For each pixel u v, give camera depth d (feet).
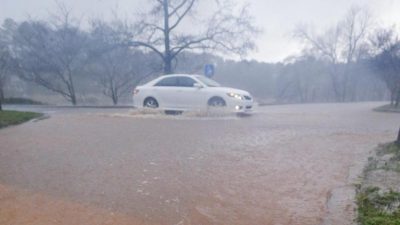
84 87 99.04
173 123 33.91
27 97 102.83
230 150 21.88
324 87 159.12
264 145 23.44
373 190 13.96
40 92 103.65
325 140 25.31
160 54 84.79
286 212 12.64
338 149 22.30
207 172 17.28
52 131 28.91
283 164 18.76
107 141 24.49
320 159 19.77
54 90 95.35
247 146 23.09
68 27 89.40
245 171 17.49
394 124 35.14
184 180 16.03
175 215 12.32
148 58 91.20
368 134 28.09
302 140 25.27
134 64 93.61
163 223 11.69
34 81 93.45
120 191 14.53
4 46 92.43
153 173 17.03
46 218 11.96
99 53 85.25
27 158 19.71
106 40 84.12
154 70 89.71
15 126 32.63
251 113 43.62
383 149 21.74
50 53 90.43
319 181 15.92
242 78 139.23
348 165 18.43
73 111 53.57
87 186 15.11
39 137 26.11
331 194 14.16
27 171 17.25
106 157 19.95
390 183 14.82
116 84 95.55
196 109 40.70
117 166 18.16
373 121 38.01
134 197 13.91
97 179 16.05
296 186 15.30
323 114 45.52
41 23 89.04
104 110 56.70
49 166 18.10
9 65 92.53
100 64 94.12
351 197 13.57
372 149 22.16
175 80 44.32
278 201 13.65
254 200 13.75
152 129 29.91
